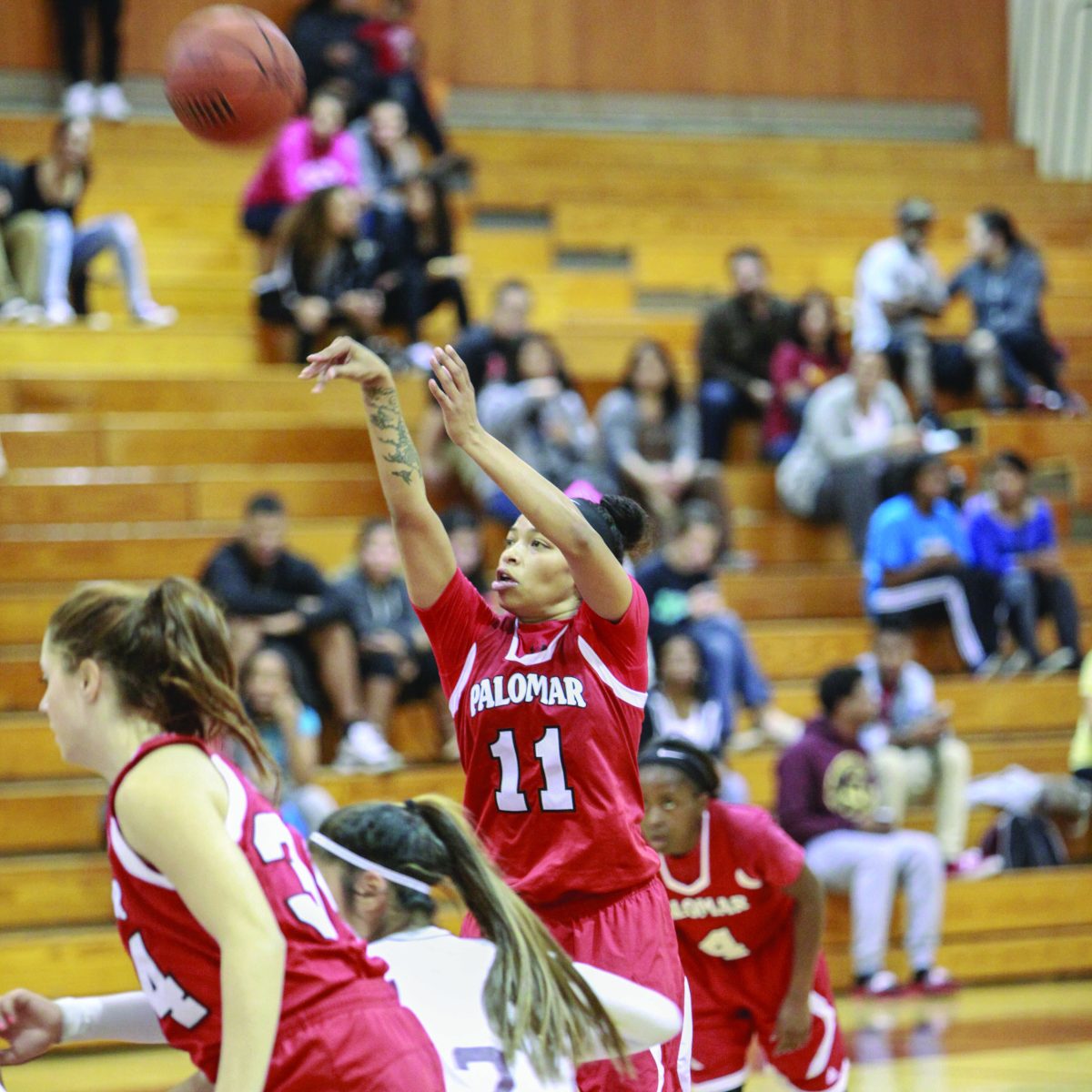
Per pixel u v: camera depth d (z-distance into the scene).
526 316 18.62
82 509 16.83
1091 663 16.17
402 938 5.59
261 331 19.77
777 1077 11.84
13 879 13.48
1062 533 20.20
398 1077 4.73
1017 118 28.98
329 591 14.89
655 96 27.62
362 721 14.57
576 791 6.70
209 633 4.95
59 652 4.85
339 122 20.75
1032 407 21.11
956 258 24.50
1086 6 27.95
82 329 19.06
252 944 4.43
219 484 17.27
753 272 20.28
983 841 15.98
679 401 18.70
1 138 22.50
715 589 15.85
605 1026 5.42
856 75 28.48
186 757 4.67
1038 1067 11.45
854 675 14.43
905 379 21.20
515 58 27.05
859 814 14.43
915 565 17.50
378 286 19.55
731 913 8.45
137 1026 5.41
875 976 14.33
